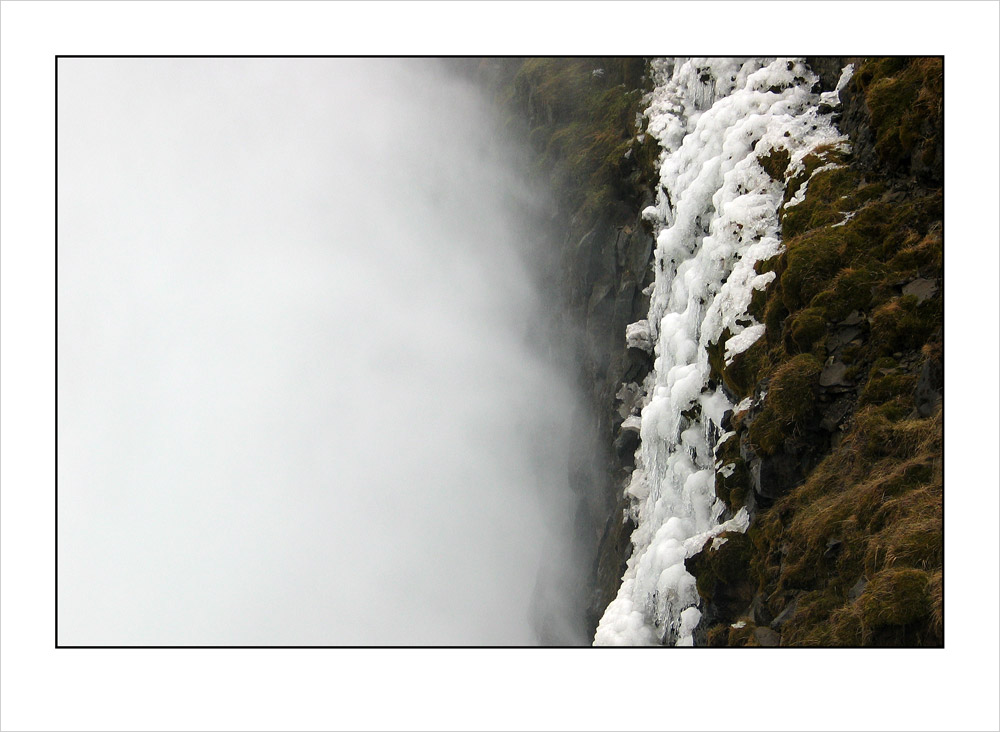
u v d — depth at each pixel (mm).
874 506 12133
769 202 16969
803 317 14547
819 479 13578
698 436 17469
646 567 17719
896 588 10727
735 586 14711
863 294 14188
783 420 14195
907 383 12961
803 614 12273
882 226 14688
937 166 14031
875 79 15969
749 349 15711
